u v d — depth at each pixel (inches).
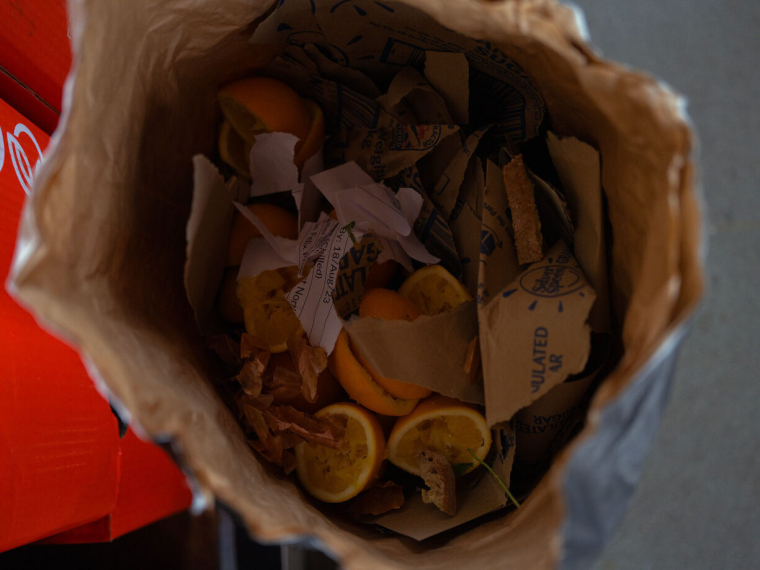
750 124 37.4
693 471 35.2
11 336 15.4
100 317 11.8
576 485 9.6
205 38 16.0
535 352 13.7
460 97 17.5
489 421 14.0
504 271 15.7
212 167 14.8
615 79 10.8
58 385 16.5
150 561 23.7
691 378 35.8
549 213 16.6
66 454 16.3
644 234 12.2
